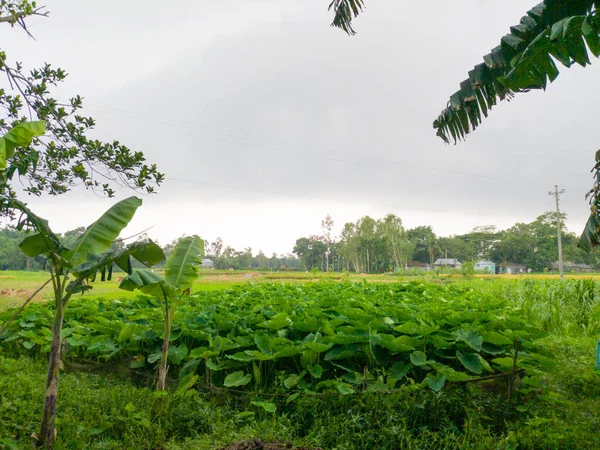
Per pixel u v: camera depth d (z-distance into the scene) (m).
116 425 5.42
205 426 5.50
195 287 21.77
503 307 10.59
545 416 5.77
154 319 8.30
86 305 10.76
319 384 5.95
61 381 6.85
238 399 6.21
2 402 5.66
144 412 5.49
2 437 4.90
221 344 6.88
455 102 6.40
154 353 7.49
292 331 7.50
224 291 13.16
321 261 96.62
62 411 5.66
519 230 92.06
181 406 5.70
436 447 5.07
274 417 5.55
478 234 108.25
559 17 5.55
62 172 6.56
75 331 8.65
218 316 7.95
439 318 7.75
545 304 13.03
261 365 6.75
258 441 4.80
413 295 11.95
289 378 6.22
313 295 12.19
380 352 6.52
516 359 6.00
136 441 5.09
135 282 6.01
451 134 6.79
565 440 5.02
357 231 83.94
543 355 7.02
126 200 5.56
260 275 52.69
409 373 6.68
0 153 4.45
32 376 7.15
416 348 6.62
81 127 6.59
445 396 5.59
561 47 5.01
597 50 4.73
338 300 9.66
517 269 92.69
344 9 7.56
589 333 11.72
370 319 7.45
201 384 6.59
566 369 7.89
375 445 5.06
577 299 13.43
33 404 5.68
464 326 6.86
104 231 5.17
